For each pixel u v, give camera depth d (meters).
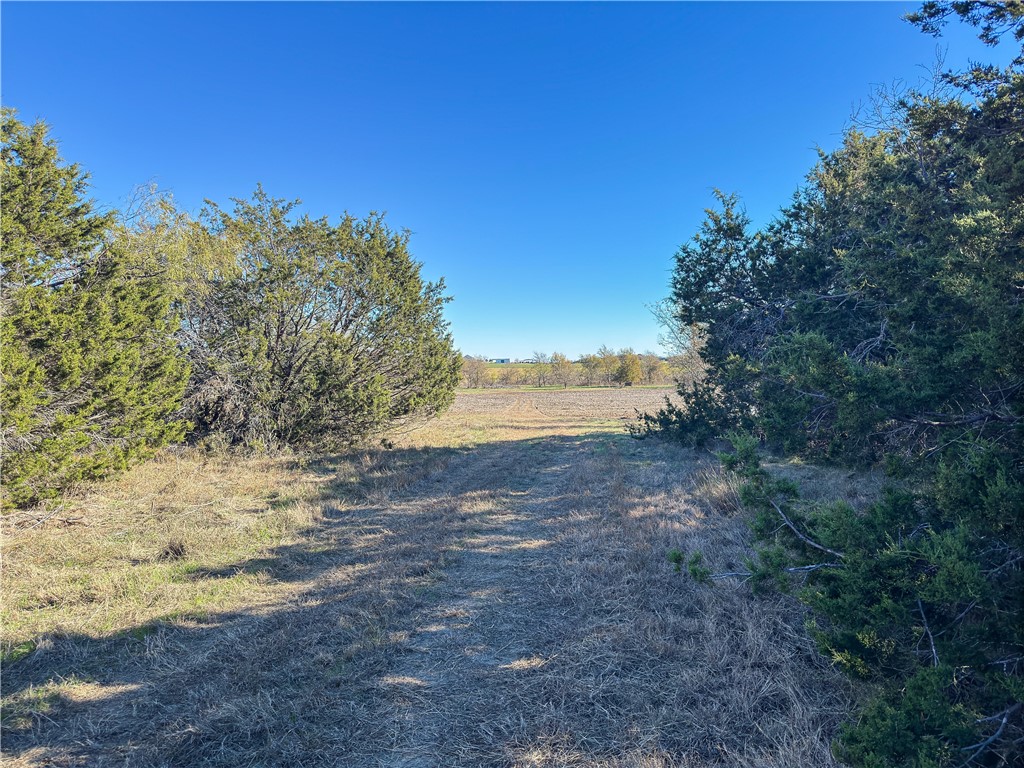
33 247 8.04
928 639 2.85
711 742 2.99
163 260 11.63
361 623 4.60
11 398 7.16
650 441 16.39
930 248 4.76
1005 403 3.30
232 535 6.99
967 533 2.69
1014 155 3.71
